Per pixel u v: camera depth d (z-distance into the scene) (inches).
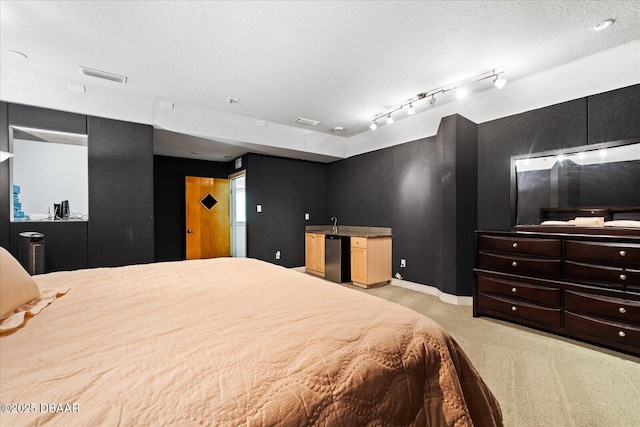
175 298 49.1
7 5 75.3
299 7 78.2
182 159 235.6
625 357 86.0
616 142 105.0
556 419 60.5
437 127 160.2
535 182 125.6
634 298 86.0
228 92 132.3
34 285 45.7
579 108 114.0
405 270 178.2
